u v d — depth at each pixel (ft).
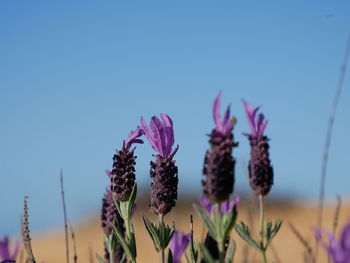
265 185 1.22
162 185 1.25
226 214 1.08
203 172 1.07
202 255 1.15
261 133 1.22
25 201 1.23
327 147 1.20
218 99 1.07
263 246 1.21
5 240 1.21
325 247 0.90
